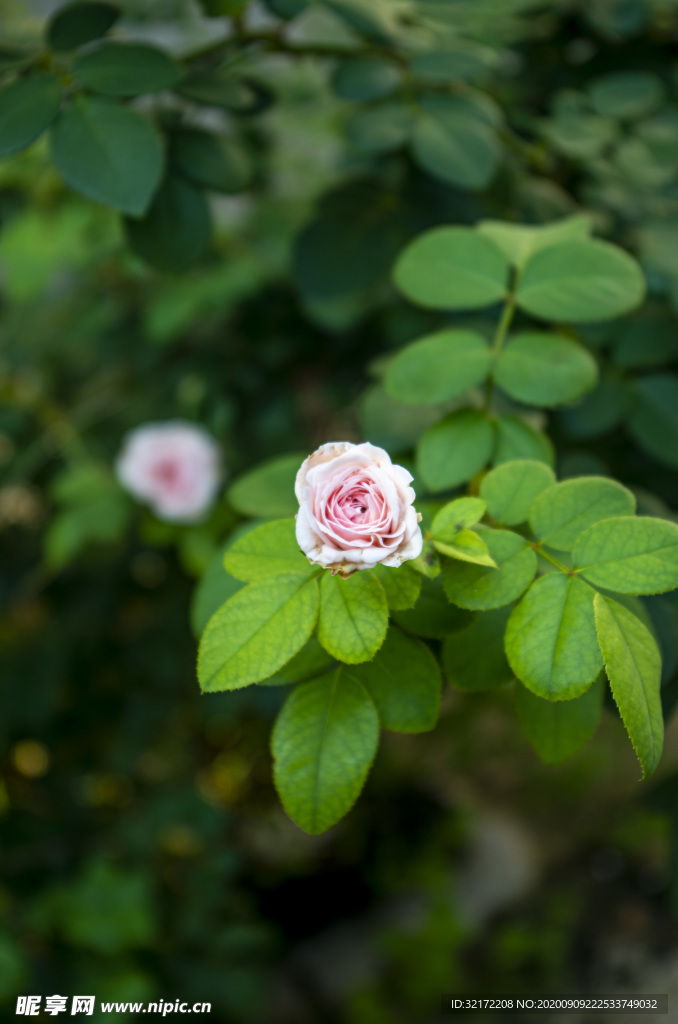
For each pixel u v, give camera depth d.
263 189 0.87
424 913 1.28
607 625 0.36
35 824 0.97
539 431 0.45
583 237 0.49
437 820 1.39
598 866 1.38
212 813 1.01
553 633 0.37
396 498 0.36
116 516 0.79
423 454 0.44
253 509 0.46
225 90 0.53
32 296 0.87
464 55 0.54
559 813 1.48
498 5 0.64
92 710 1.01
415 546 0.36
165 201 0.52
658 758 0.36
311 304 0.59
